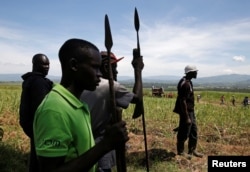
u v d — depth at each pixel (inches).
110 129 69.0
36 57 196.2
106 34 78.9
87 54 76.2
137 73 129.4
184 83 304.5
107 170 132.1
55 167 68.4
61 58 77.8
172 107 819.4
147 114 633.0
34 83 183.6
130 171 269.4
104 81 130.8
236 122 569.0
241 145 394.6
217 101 1849.2
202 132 461.4
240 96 2209.6
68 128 71.7
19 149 305.7
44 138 69.3
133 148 342.0
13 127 417.4
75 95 78.1
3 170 247.0
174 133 441.7
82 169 66.8
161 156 312.7
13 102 657.6
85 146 75.5
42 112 71.3
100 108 129.0
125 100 129.1
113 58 136.1
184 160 305.6
